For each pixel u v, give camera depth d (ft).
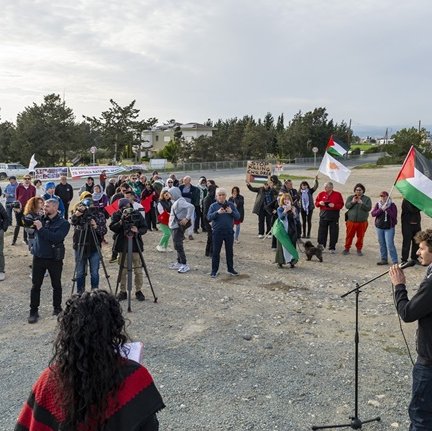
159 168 185.98
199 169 197.47
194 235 47.91
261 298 26.96
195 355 19.06
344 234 48.83
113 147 206.69
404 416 14.74
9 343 20.34
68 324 6.20
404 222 34.63
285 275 32.19
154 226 51.62
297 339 20.94
